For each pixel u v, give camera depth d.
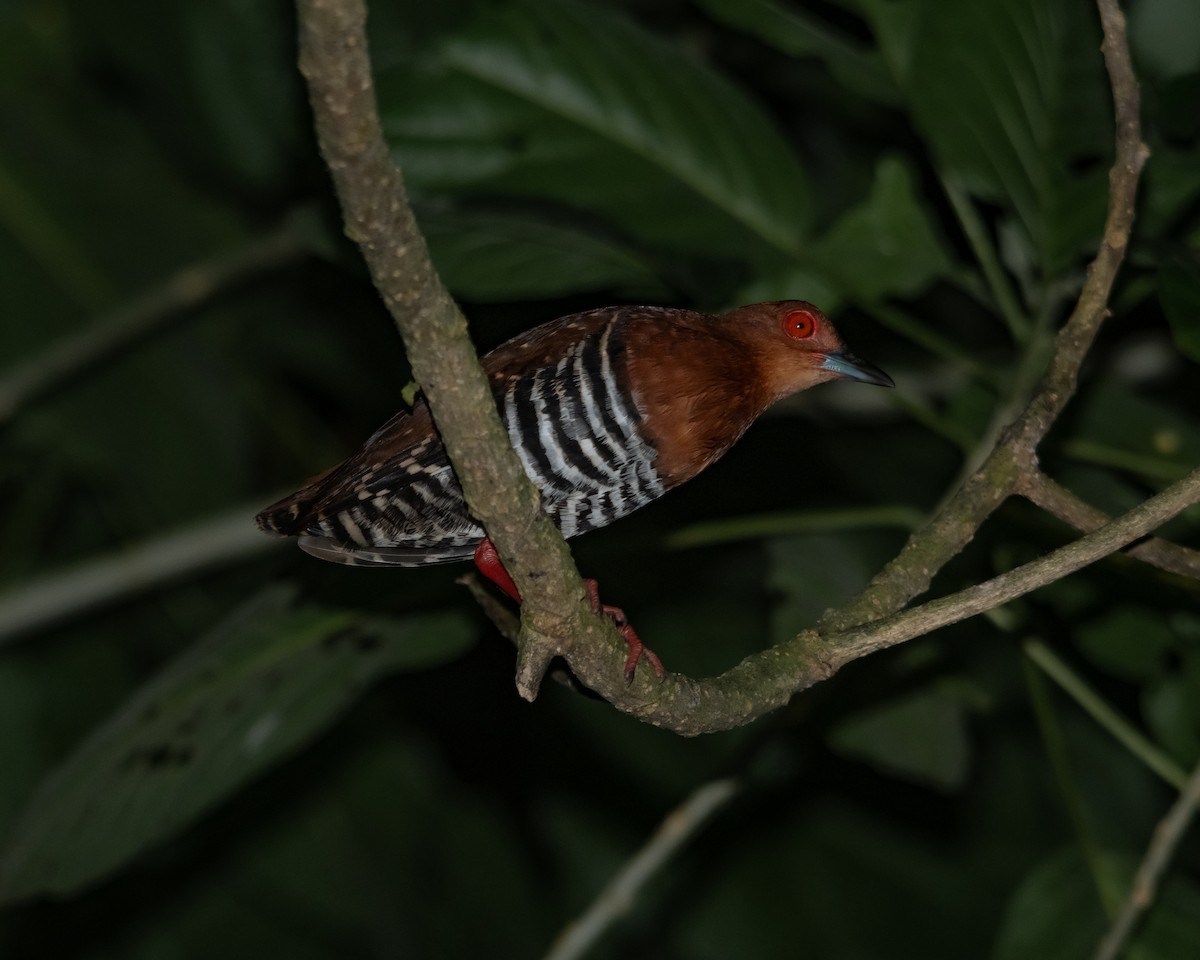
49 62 14.47
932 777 10.74
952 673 11.00
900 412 12.92
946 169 10.05
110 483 13.68
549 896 14.51
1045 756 14.27
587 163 10.50
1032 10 10.14
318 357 14.80
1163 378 12.76
